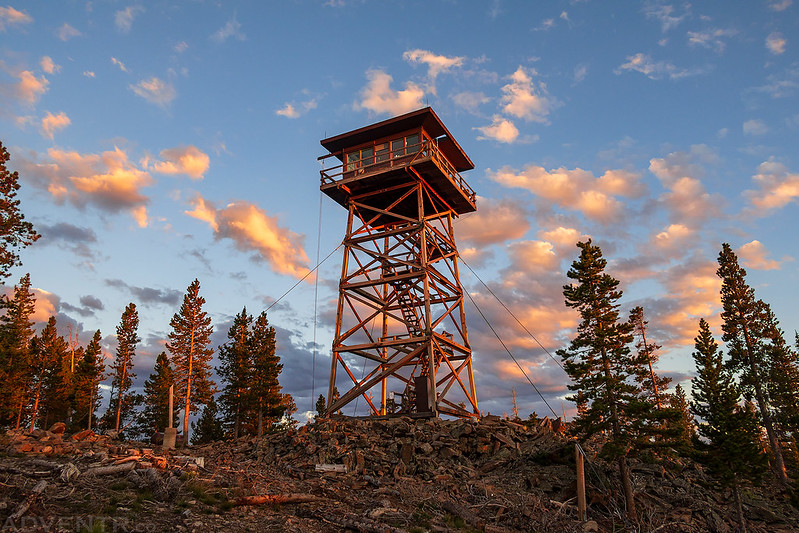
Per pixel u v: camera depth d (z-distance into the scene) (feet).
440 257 135.44
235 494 60.64
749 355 168.76
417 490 78.95
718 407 114.73
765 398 165.48
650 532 80.38
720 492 109.19
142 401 245.04
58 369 226.38
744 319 171.42
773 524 104.68
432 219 137.49
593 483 94.27
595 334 104.63
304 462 91.86
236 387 225.97
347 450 94.73
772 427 161.07
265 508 59.41
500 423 112.27
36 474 55.77
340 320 123.75
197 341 234.38
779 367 169.37
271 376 212.43
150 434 237.04
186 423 223.30
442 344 121.08
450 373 118.62
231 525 51.67
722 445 104.01
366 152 137.39
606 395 100.99
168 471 63.41
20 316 231.91
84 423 245.04
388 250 138.51
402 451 95.25
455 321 131.03
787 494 124.36
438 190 136.56
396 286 133.28
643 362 104.99
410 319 133.59
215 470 69.97
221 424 228.63
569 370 104.22
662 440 101.14
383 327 135.54
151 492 55.77
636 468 105.60
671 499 97.76
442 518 67.92
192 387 229.86
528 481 91.15
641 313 209.67
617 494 92.17
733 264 179.22
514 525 71.87
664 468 108.88
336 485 77.36
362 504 67.77
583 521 75.72
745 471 100.17
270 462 96.02
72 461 64.54
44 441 80.79
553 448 101.50
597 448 109.29
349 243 131.44
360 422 107.76
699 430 114.42
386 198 137.49
